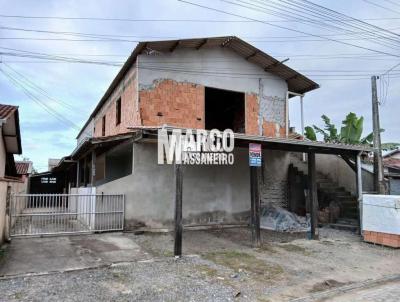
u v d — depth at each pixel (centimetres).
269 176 1338
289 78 1418
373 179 1223
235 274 653
